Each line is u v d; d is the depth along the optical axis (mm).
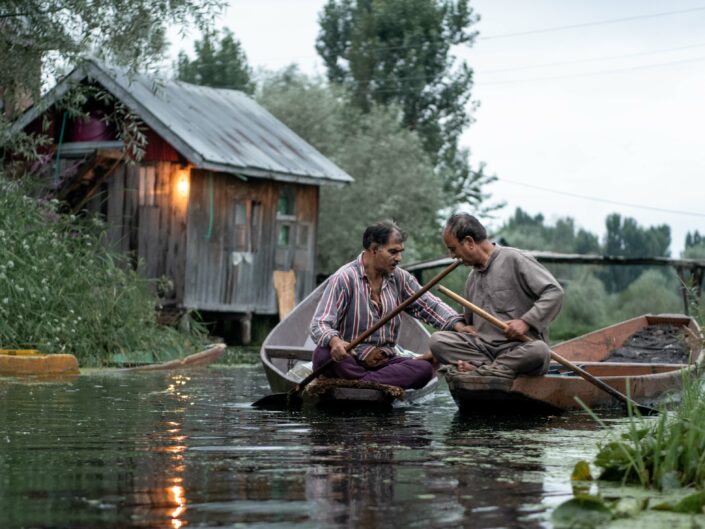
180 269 17031
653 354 9484
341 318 7156
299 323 9070
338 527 3043
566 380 6738
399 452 4633
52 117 17453
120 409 6488
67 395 7402
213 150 16953
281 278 18953
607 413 6789
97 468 4082
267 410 6586
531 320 6609
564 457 4508
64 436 5082
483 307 6906
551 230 51438
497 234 39969
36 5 12094
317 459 4379
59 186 15281
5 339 10234
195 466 4148
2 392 7535
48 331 10391
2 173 12406
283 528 3023
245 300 18219
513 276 6816
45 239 11164
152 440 4961
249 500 3428
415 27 33531
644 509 3340
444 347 6898
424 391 7422
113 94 16750
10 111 16109
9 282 10258
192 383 8906
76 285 11227
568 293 29047
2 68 12492
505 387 6512
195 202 17203
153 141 17281
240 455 4477
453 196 31078
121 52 12070
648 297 30562
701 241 40375
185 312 16969
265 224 18656
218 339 16703
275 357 8156
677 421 4277
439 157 33219
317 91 26688
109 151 15234
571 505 3184
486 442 5051
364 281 7148
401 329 9086
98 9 11914
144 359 11492
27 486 3668
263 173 17656
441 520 3150
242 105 20656
